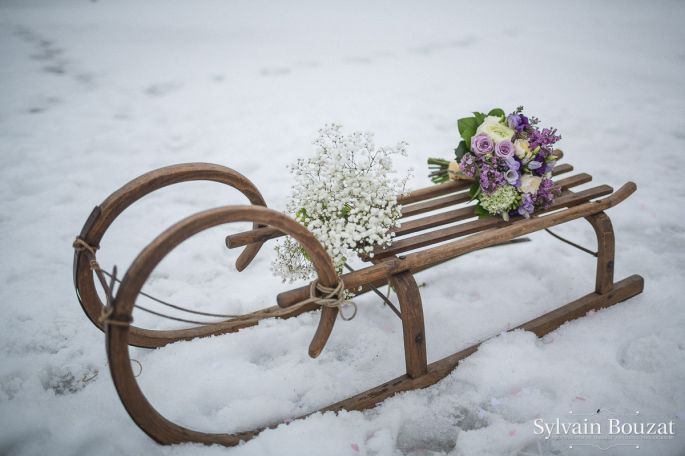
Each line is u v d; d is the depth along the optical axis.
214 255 2.69
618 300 2.18
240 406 1.75
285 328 2.11
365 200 1.78
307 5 8.38
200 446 1.58
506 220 1.94
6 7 7.74
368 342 2.06
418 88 5.01
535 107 4.46
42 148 3.80
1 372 1.91
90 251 1.61
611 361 1.89
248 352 2.03
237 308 2.28
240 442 1.62
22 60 5.62
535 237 2.75
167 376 1.88
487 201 1.94
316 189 1.76
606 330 2.04
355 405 1.71
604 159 3.52
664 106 4.33
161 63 5.72
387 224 1.77
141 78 5.29
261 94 4.91
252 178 3.42
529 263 2.52
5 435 1.66
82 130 4.12
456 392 1.80
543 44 6.26
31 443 1.65
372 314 2.22
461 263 2.56
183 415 1.73
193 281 2.49
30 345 2.06
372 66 5.69
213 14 7.75
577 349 1.95
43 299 2.30
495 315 2.17
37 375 1.90
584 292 2.28
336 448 1.59
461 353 1.89
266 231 1.80
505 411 1.73
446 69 5.54
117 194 1.61
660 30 6.53
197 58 5.91
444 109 4.50
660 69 5.20
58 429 1.68
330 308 1.57
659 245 2.63
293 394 1.84
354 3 8.58
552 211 2.20
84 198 3.19
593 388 1.78
